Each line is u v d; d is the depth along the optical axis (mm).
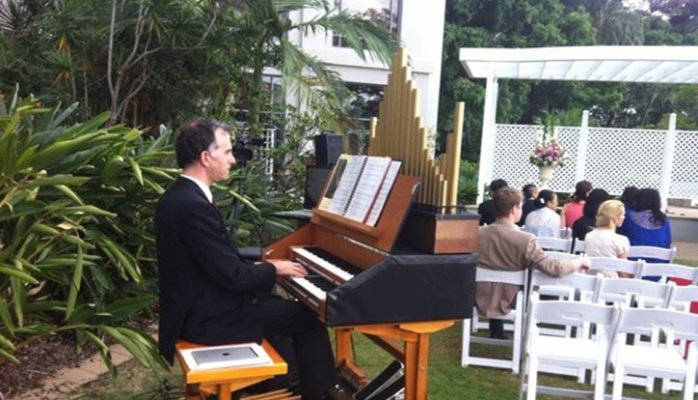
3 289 3053
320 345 2947
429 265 2580
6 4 6723
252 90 7031
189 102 6699
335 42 12188
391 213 2672
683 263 8305
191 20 5758
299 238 3459
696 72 9969
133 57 5852
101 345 3088
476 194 13461
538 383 3871
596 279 3574
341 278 2654
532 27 21922
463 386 3738
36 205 2918
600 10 25875
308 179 5719
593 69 10188
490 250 3906
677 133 11078
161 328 2660
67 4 5598
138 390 3402
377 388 3104
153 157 3723
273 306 2822
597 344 3191
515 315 3959
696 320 2803
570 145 11477
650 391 3824
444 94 20766
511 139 11570
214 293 2637
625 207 5246
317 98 7715
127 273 3859
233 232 4793
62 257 3154
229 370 2330
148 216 3867
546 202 6211
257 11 6164
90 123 3416
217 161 2674
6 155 2768
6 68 5812
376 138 3383
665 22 28047
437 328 2656
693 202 14031
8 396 3207
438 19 13133
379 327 2576
